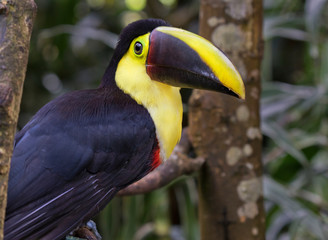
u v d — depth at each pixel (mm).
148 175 5871
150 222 8672
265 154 9219
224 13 6109
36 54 10453
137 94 5367
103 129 5055
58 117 4996
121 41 5500
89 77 11141
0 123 3121
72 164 4848
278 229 8625
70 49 11062
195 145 6227
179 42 5184
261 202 6258
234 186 6141
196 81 5145
